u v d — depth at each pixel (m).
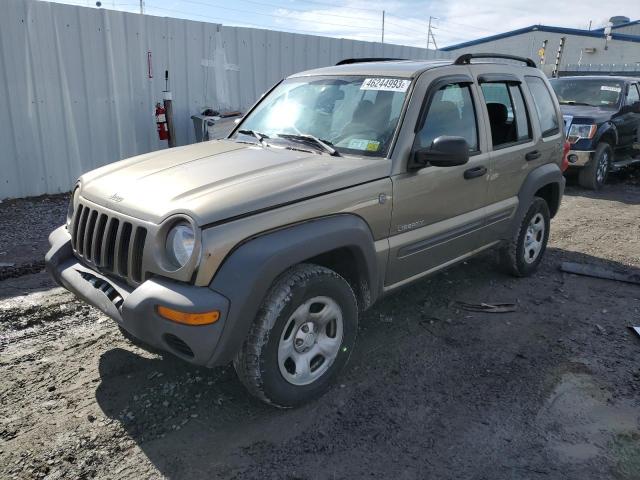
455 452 2.81
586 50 33.44
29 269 5.18
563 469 2.70
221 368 3.54
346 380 3.46
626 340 4.04
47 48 7.73
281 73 10.41
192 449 2.80
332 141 3.76
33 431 2.90
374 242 3.43
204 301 2.63
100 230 3.13
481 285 5.05
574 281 5.23
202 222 2.67
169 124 8.71
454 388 3.39
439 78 3.92
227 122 8.51
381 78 3.95
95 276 3.19
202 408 3.13
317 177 3.15
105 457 2.72
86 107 8.25
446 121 3.94
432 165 3.60
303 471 2.66
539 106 5.11
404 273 3.75
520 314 4.46
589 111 10.00
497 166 4.38
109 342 3.86
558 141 5.30
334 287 3.12
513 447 2.86
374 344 3.92
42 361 3.59
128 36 8.44
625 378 3.52
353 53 11.52
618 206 8.57
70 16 7.84
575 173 9.95
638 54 32.62
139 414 3.07
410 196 3.60
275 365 2.93
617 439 2.92
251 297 2.73
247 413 3.10
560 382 3.46
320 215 3.07
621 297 4.86
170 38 8.88
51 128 7.97
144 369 3.52
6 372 3.45
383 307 4.53
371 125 3.71
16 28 7.41
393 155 3.50
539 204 5.09
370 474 2.65
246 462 2.71
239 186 2.95
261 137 4.06
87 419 3.01
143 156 3.86
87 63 8.12
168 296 2.67
